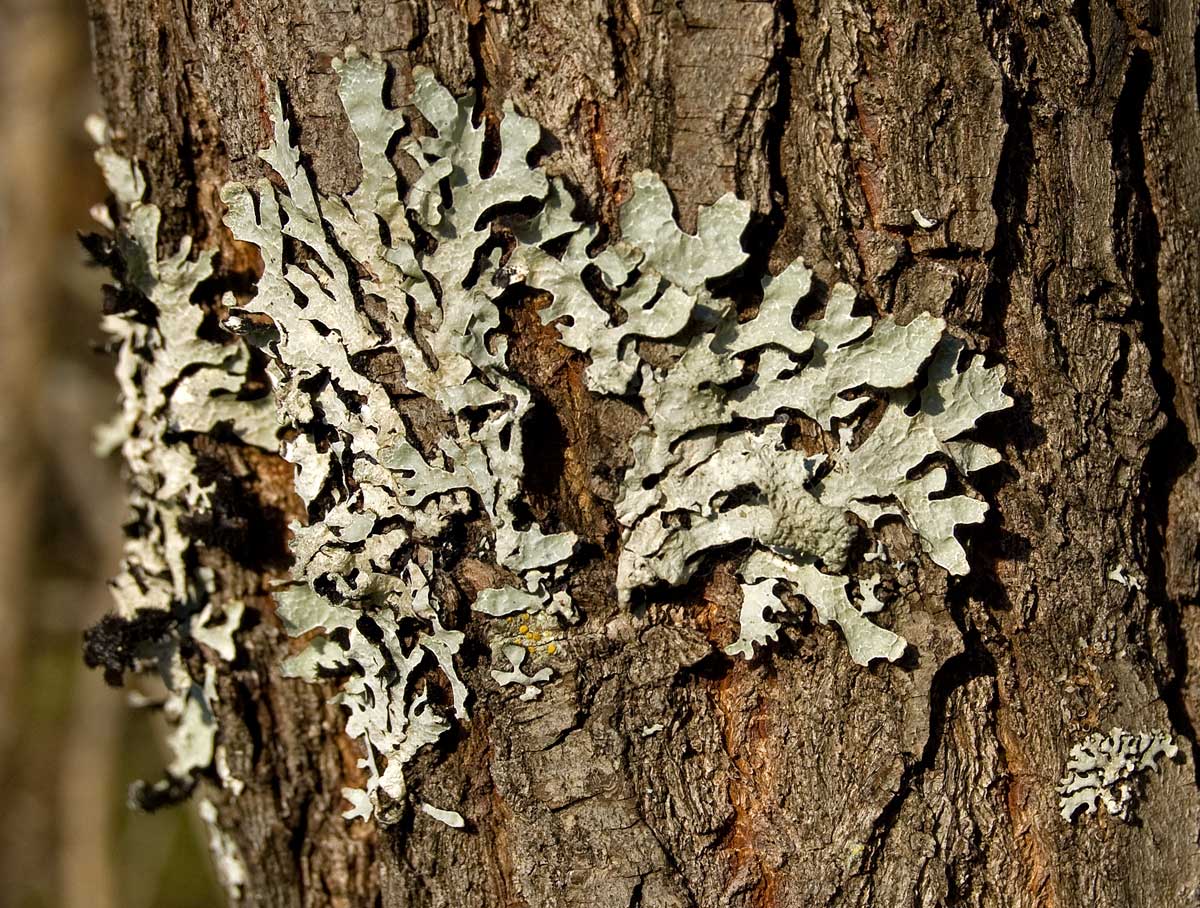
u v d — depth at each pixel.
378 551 0.29
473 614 0.29
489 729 0.30
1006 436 0.29
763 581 0.29
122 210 0.31
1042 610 0.30
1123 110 0.30
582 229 0.29
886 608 0.29
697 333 0.29
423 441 0.29
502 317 0.29
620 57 0.29
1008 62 0.29
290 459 0.30
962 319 0.29
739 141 0.28
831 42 0.29
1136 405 0.30
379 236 0.29
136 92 0.31
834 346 0.29
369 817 0.31
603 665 0.29
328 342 0.29
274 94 0.29
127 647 0.32
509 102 0.28
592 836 0.29
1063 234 0.29
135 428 0.32
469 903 0.30
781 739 0.29
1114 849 0.30
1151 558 0.31
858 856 0.29
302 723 0.32
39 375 0.83
